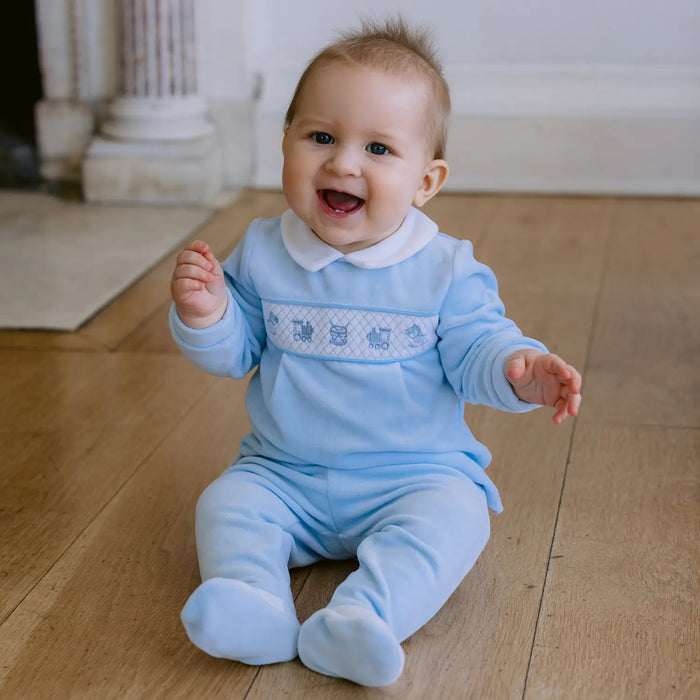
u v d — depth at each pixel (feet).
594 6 10.10
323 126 3.85
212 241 8.87
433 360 4.07
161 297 7.60
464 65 10.32
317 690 3.51
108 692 3.50
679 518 4.66
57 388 6.08
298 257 4.06
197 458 5.24
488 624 3.87
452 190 10.61
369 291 4.01
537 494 4.88
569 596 4.06
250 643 3.50
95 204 10.00
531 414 5.74
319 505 4.09
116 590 4.10
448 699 3.46
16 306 7.36
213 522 3.90
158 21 9.77
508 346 3.83
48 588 4.11
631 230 9.29
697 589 4.11
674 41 10.12
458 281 4.01
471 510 3.89
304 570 4.25
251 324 4.25
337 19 10.41
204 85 10.43
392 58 3.89
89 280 7.90
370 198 3.84
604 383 6.16
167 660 3.67
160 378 6.23
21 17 12.77
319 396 4.03
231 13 10.18
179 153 9.93
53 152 10.44
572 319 7.18
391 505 3.97
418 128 3.90
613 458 5.24
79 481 4.99
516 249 8.72
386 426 4.03
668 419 5.69
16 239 8.89
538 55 10.31
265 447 4.23
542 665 3.64
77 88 10.27
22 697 3.48
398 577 3.62
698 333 6.95
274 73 10.55
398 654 3.34
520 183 10.55
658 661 3.67
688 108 10.17
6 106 12.59
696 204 10.15
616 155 10.39
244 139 10.57
